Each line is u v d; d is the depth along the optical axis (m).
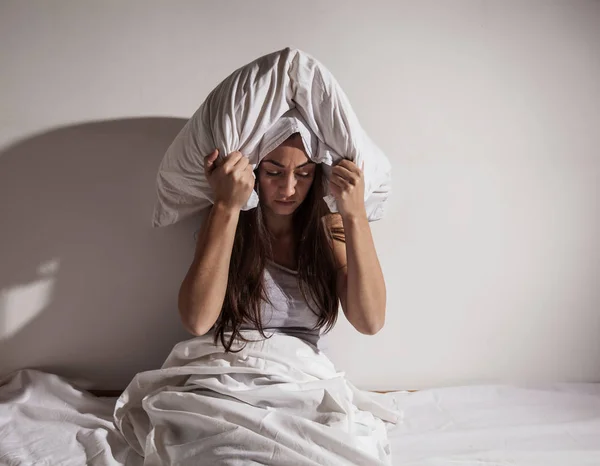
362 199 1.32
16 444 1.33
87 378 1.68
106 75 1.58
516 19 1.66
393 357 1.76
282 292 1.43
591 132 1.72
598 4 1.67
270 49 1.60
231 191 1.25
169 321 1.67
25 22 1.54
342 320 1.73
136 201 1.62
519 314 1.78
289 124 1.25
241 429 1.19
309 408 1.28
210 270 1.28
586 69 1.69
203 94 1.60
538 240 1.75
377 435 1.38
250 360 1.34
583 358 1.81
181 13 1.57
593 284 1.78
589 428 1.53
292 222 1.46
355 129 1.28
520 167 1.71
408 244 1.71
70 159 1.60
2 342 1.64
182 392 1.32
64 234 1.62
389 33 1.63
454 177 1.70
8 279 1.62
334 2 1.60
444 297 1.74
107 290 1.65
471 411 1.62
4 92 1.56
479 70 1.66
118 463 1.28
